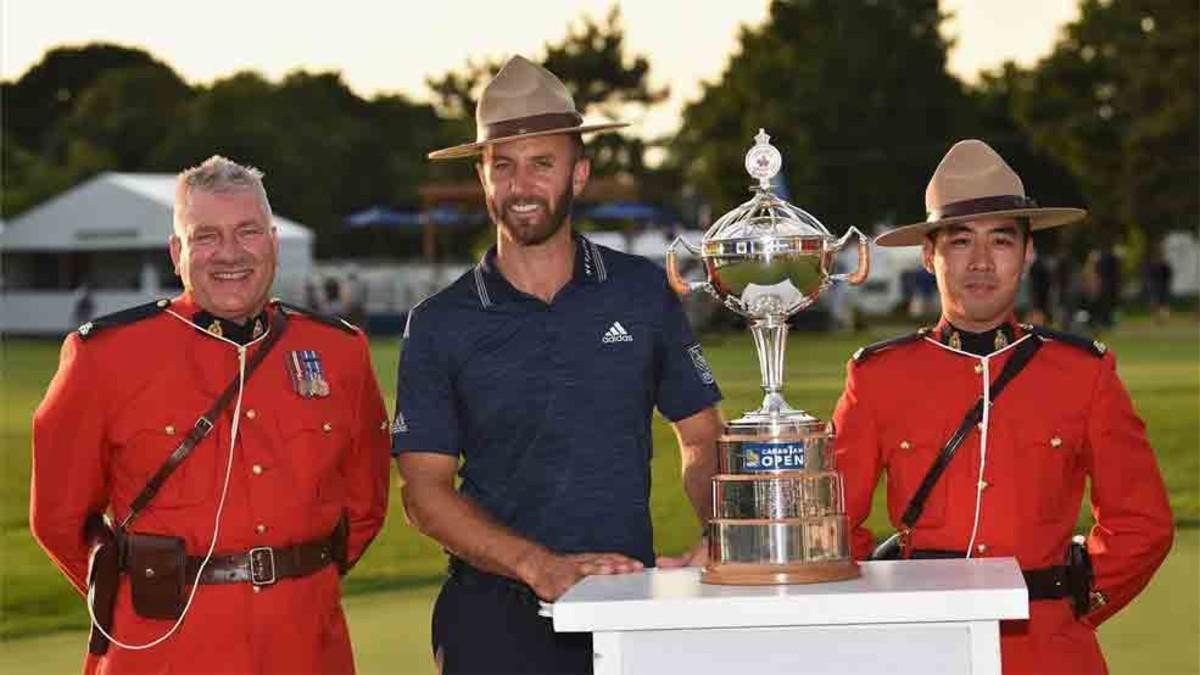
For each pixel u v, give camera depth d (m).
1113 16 75.38
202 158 91.12
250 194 5.75
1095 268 52.19
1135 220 74.50
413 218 74.75
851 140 77.75
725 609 4.14
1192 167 73.81
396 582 12.55
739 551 4.52
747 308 4.80
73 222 65.62
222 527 5.66
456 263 69.31
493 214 5.65
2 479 19.75
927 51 78.44
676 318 5.86
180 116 95.50
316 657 5.72
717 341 49.22
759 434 4.58
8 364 46.56
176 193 5.80
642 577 4.71
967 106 79.00
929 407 5.86
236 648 5.61
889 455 5.91
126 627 5.65
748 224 4.84
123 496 5.71
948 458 5.81
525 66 5.60
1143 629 9.77
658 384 5.89
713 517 4.61
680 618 4.15
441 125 100.38
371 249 92.00
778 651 4.19
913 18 79.31
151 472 5.69
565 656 5.67
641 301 5.80
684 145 93.19
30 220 65.88
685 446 5.89
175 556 5.62
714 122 80.56
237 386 5.77
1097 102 76.25
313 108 96.44
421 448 5.70
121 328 5.80
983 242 5.77
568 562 5.18
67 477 5.74
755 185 4.93
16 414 29.08
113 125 96.19
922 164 77.62
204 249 5.70
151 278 64.88
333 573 5.88
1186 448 19.28
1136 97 74.31
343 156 93.31
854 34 78.62
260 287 5.75
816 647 4.18
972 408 5.82
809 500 4.53
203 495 5.68
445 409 5.73
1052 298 50.88
